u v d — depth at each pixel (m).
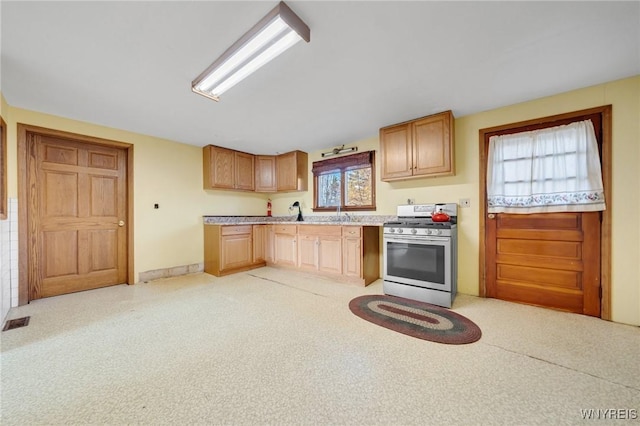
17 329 2.09
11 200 2.55
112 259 3.36
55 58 1.81
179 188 3.91
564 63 1.93
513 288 2.69
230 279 3.68
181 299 2.82
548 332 2.00
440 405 1.26
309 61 1.88
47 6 1.34
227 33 1.58
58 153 2.96
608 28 1.54
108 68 1.94
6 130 2.47
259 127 3.29
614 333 1.98
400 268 2.89
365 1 1.34
